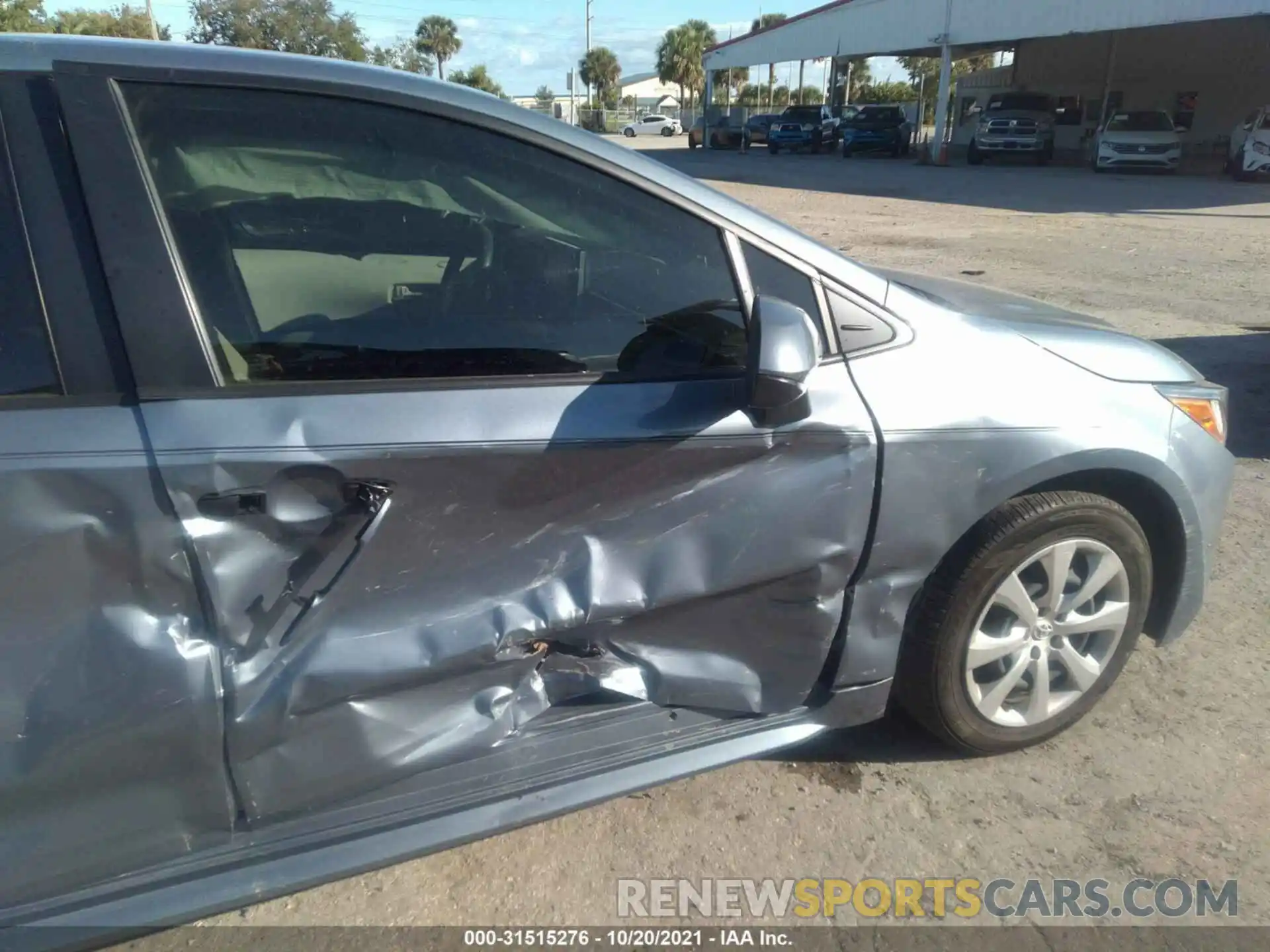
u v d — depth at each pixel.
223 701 1.91
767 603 2.40
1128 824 2.61
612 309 2.24
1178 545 2.86
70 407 1.81
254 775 1.98
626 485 2.20
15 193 1.82
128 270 1.88
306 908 2.33
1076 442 2.56
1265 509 4.56
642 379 2.21
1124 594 2.79
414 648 2.06
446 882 2.41
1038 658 2.76
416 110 2.10
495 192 2.19
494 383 2.11
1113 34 29.11
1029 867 2.48
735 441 2.24
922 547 2.46
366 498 1.99
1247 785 2.76
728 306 2.31
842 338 2.40
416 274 2.17
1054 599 2.70
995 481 2.49
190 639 1.89
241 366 1.96
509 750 2.31
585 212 2.24
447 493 2.05
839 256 2.46
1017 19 27.28
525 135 2.18
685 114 64.44
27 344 1.80
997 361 2.56
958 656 2.62
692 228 2.29
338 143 2.07
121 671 1.83
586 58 78.75
